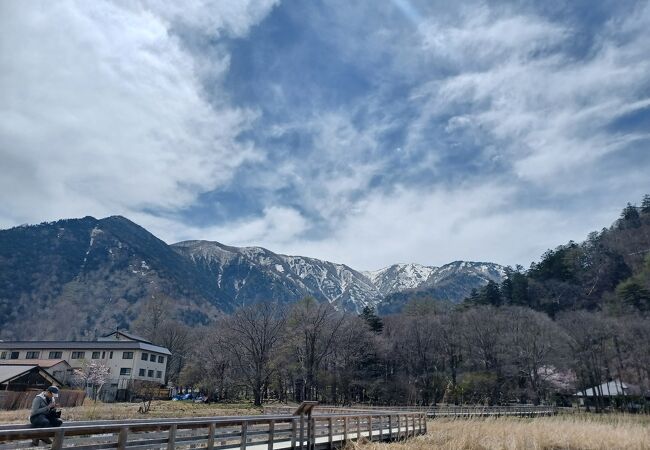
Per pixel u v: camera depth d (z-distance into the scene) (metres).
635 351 75.75
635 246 128.62
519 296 121.56
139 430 11.41
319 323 70.00
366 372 77.44
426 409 50.81
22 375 52.62
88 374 64.81
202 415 38.47
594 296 117.94
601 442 25.06
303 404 17.73
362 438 21.84
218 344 75.25
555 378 84.00
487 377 74.56
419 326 86.75
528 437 25.36
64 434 9.63
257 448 16.23
